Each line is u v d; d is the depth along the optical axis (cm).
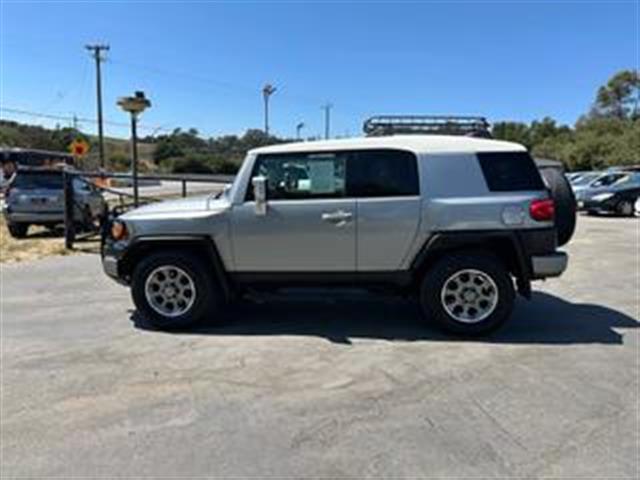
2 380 530
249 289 690
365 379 525
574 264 1132
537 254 639
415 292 677
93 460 390
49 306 816
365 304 789
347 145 662
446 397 483
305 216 657
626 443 404
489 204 638
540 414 450
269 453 396
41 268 1135
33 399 487
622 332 664
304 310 762
